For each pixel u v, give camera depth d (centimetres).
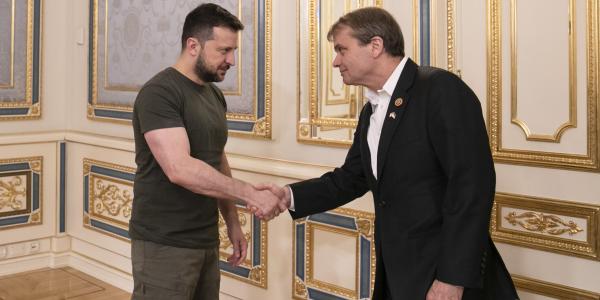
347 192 219
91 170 436
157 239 229
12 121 431
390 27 188
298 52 303
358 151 218
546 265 235
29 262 441
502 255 246
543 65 230
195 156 230
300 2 301
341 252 296
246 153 335
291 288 318
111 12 416
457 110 176
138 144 232
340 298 296
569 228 228
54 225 449
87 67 439
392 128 184
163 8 378
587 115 221
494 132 244
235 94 337
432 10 255
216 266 249
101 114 427
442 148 177
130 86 405
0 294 394
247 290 340
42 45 443
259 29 322
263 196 220
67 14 448
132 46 401
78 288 410
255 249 333
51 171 447
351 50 189
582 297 225
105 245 427
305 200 221
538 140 233
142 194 232
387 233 190
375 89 193
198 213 234
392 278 188
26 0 434
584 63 221
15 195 432
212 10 229
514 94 238
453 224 173
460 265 171
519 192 240
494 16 240
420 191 183
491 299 184
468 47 248
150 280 229
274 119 319
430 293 179
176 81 226
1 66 425
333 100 291
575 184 226
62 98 452
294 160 311
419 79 185
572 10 222
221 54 229
